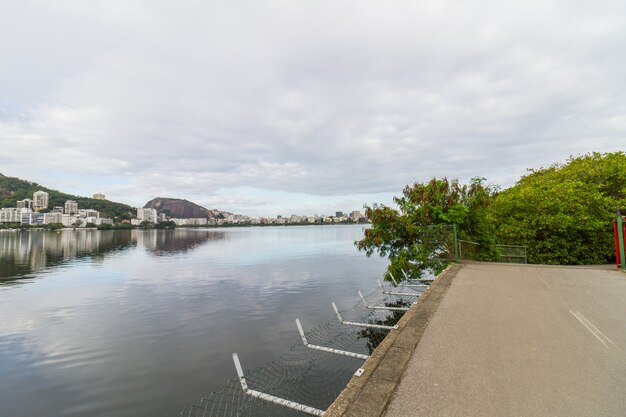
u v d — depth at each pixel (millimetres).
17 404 8133
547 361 3869
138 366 10336
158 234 166000
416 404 2973
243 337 13023
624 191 18750
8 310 19031
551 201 18328
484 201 15773
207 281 29078
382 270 34906
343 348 10039
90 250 68125
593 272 10672
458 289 8000
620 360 3877
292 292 22969
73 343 12852
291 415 6395
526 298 7059
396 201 16156
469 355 4082
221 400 7547
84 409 7812
